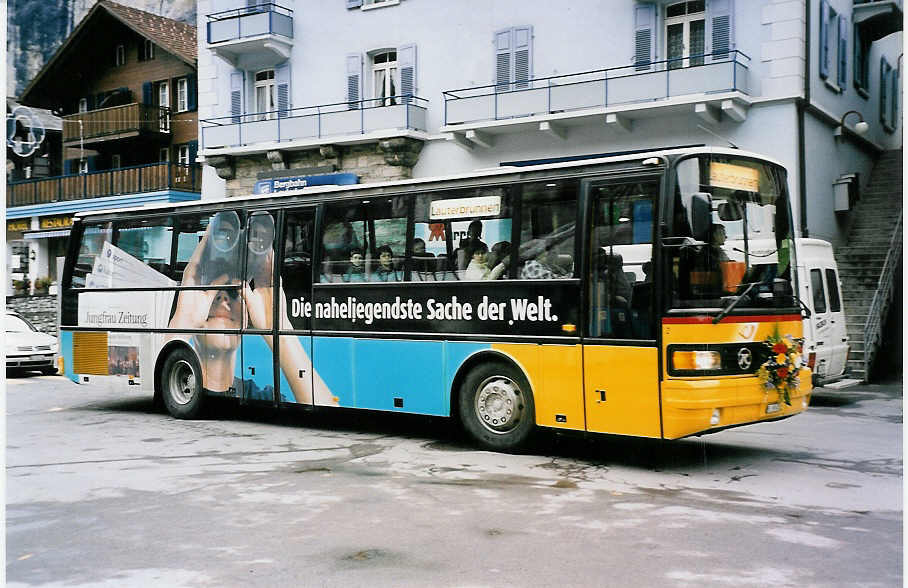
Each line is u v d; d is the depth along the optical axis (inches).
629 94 855.7
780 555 234.1
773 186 378.0
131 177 1444.4
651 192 346.3
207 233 508.7
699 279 338.6
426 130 1022.4
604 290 356.5
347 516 278.5
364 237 441.1
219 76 1180.5
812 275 581.6
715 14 847.7
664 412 336.8
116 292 551.2
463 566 225.9
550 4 936.9
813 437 441.4
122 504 299.1
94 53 1638.8
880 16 975.0
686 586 209.5
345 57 1074.1
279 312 472.7
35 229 1579.7
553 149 925.2
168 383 523.5
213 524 270.8
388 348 427.8
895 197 984.3
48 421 511.8
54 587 214.5
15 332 844.6
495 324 390.3
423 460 376.5
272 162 1109.1
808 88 818.8
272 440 435.5
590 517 275.9
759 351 350.3
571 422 364.8
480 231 398.3
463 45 992.9
